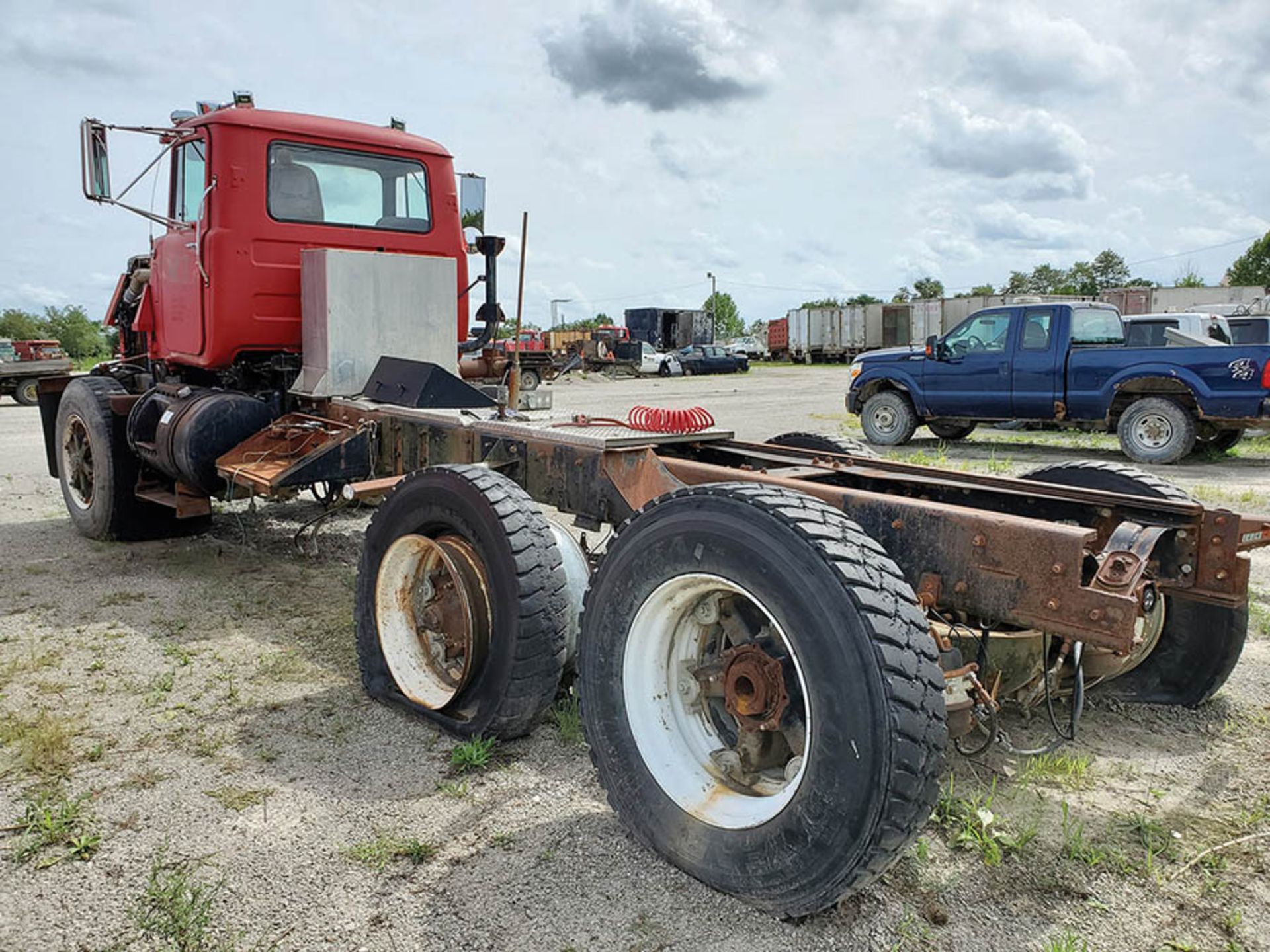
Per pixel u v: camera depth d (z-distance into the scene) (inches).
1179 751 126.7
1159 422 401.7
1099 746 128.2
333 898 93.8
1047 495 124.9
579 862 100.3
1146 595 91.7
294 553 236.1
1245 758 124.6
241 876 97.3
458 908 92.4
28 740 127.5
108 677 152.3
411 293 210.4
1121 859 100.7
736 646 99.2
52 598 195.0
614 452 139.6
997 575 96.0
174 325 231.0
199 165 216.5
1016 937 88.5
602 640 104.5
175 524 250.4
